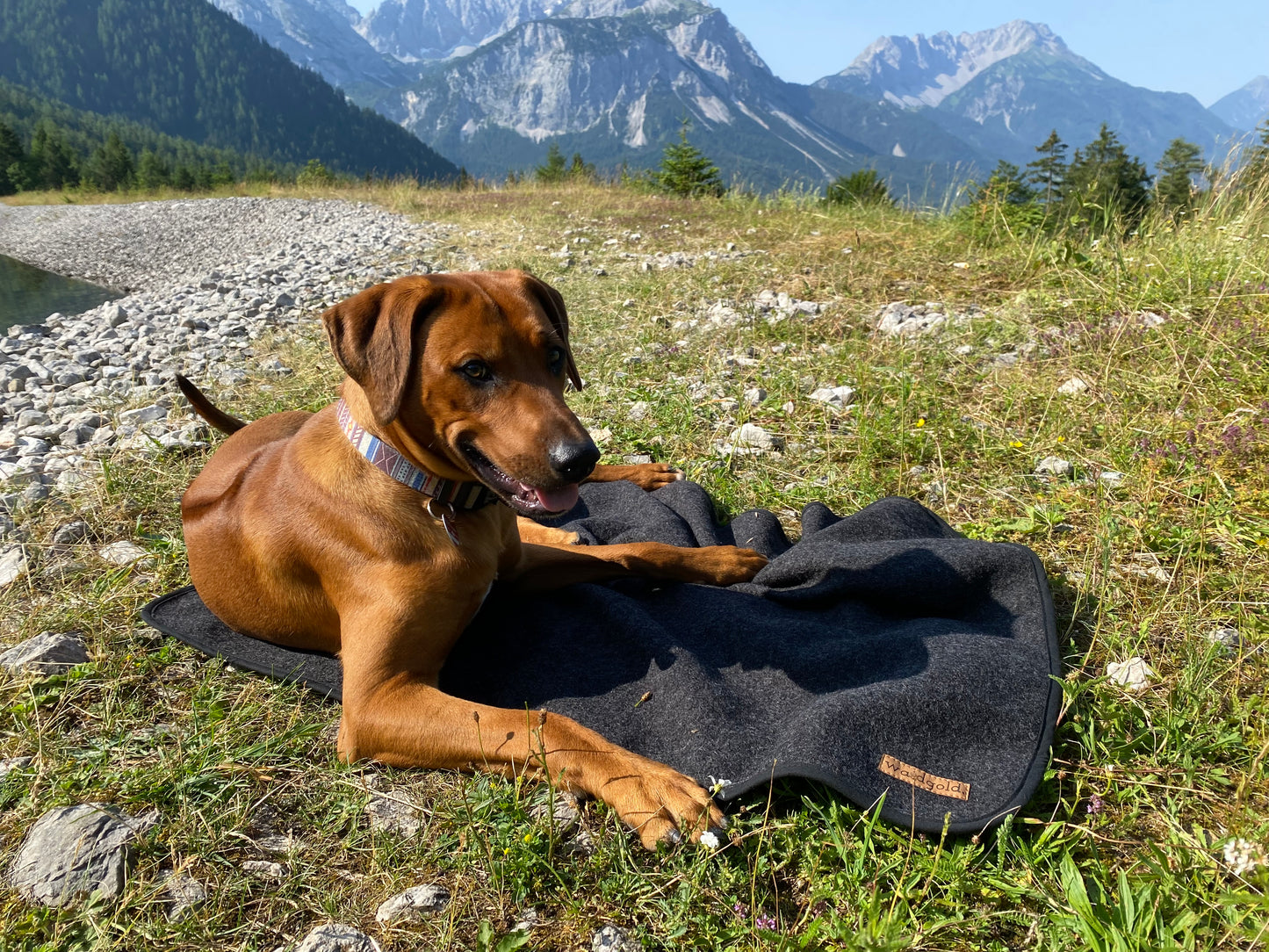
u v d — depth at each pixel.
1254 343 1.50
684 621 1.01
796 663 0.90
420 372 0.88
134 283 5.18
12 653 0.98
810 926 0.65
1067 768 0.79
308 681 0.95
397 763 0.83
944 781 0.75
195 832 0.77
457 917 0.69
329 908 0.70
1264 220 2.04
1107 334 1.63
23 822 0.79
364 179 9.00
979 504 1.25
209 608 1.06
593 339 2.10
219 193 10.60
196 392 1.28
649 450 1.51
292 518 0.96
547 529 1.24
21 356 2.51
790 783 0.78
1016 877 0.70
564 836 0.76
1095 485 1.23
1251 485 1.17
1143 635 0.91
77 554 1.22
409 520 0.90
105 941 0.68
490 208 5.43
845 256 2.62
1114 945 0.63
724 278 2.56
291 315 2.72
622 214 4.44
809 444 1.45
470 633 1.03
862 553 1.02
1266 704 0.83
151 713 0.92
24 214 11.00
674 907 0.68
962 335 1.78
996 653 0.85
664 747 0.84
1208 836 0.71
